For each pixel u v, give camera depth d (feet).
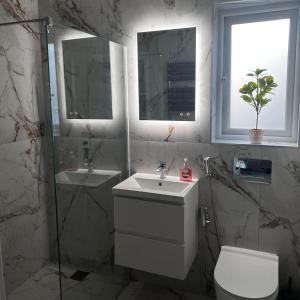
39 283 7.45
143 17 7.52
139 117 7.95
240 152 7.11
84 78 6.55
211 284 7.87
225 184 7.34
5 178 7.17
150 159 8.04
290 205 6.88
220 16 7.34
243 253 6.98
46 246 7.34
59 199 6.06
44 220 7.41
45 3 8.25
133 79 7.89
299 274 6.95
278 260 6.87
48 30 5.60
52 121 5.83
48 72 5.80
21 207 7.58
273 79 7.09
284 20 7.04
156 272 6.79
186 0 7.09
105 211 7.52
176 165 7.77
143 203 6.65
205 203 7.59
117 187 6.95
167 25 7.34
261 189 7.05
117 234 7.07
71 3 8.07
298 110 7.06
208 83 7.20
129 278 8.61
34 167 7.68
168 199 6.36
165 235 6.57
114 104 7.59
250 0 6.76
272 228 7.09
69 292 6.47
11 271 7.41
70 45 6.11
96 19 7.95
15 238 7.48
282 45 7.14
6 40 6.94
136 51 7.73
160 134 7.82
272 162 6.88
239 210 7.31
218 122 7.81
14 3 7.48
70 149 6.28
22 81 7.36
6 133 7.15
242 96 7.22
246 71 7.50
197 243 7.75
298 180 6.75
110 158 7.57
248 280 5.84
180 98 7.46
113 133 7.61
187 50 7.24
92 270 7.13
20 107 7.43
